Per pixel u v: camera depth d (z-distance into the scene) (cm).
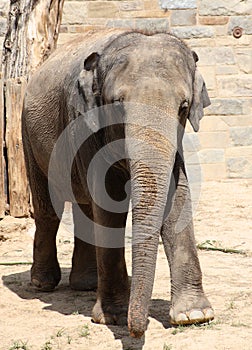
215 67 2386
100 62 865
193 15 2373
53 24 1719
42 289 1136
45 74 1098
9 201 1612
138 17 2356
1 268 1308
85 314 988
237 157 2383
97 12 2341
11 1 1702
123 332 891
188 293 903
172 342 845
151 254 732
